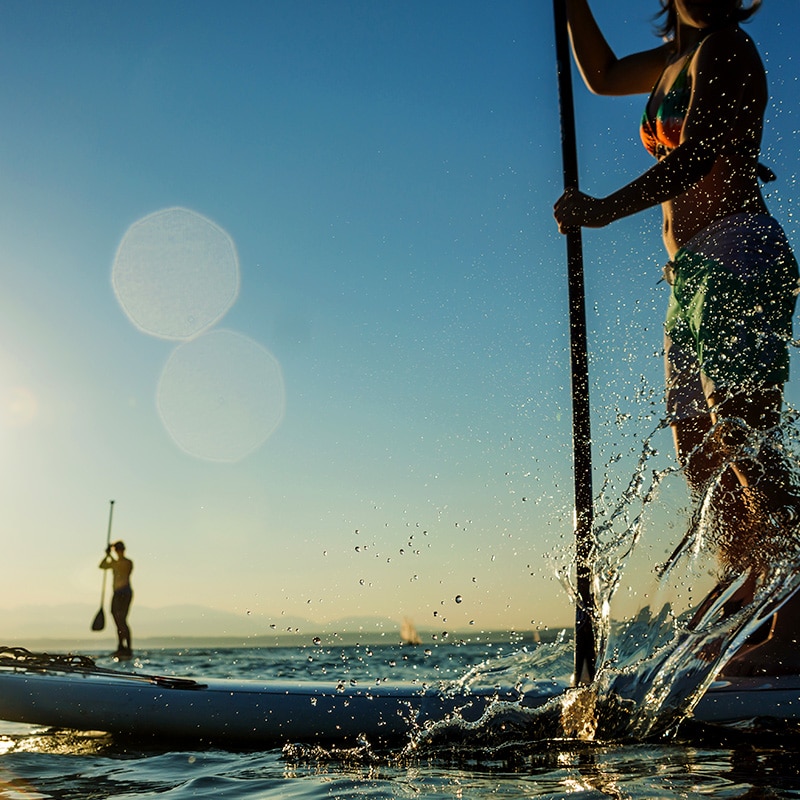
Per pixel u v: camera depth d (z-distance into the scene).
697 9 2.43
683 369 2.44
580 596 2.26
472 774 1.56
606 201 2.35
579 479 2.40
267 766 1.74
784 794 1.29
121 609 9.27
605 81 3.04
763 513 2.12
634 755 1.69
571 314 2.49
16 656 2.57
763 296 2.22
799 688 2.00
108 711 2.22
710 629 2.07
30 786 1.58
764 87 2.39
